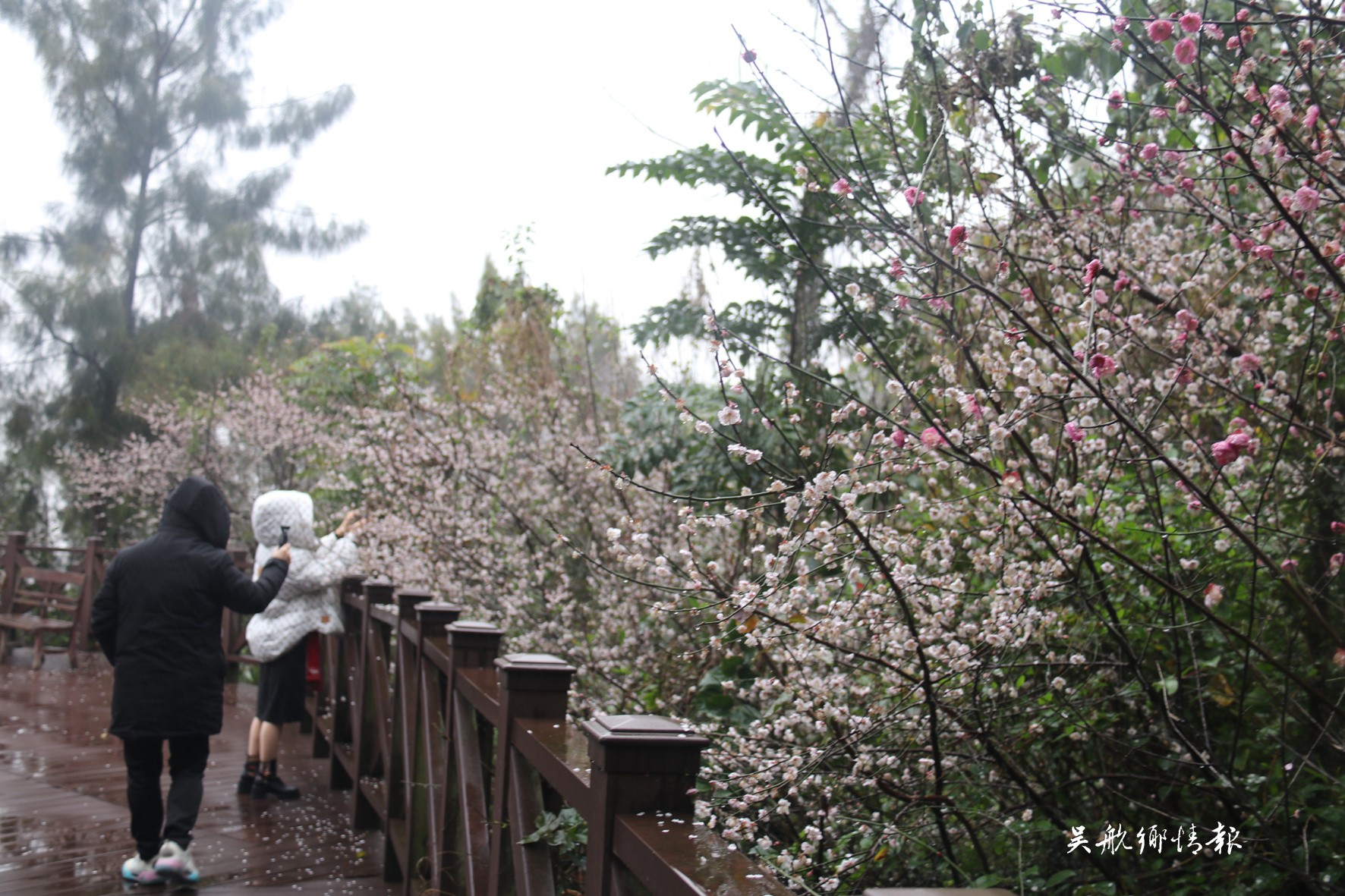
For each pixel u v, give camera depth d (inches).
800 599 75.6
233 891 137.6
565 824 71.4
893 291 99.2
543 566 176.2
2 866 149.2
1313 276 92.3
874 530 81.1
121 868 148.3
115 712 139.9
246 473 486.3
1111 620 86.3
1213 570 92.7
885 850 83.1
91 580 408.5
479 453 198.1
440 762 114.0
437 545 191.6
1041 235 104.4
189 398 525.3
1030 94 103.2
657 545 149.0
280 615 194.5
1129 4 86.1
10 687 328.5
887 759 84.4
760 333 164.4
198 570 142.3
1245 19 69.6
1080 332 103.7
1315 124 69.8
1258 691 94.4
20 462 542.3
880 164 122.0
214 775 211.9
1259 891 83.0
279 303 636.1
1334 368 86.8
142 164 617.6
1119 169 99.0
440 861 99.5
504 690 77.2
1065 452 89.7
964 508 95.8
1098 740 96.8
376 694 170.7
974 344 94.1
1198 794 97.3
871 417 86.0
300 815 181.0
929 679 75.3
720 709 127.0
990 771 95.2
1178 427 89.8
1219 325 100.6
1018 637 86.4
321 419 358.3
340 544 203.9
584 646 155.2
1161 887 91.7
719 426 138.8
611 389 253.6
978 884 83.8
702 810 78.6
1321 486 92.6
